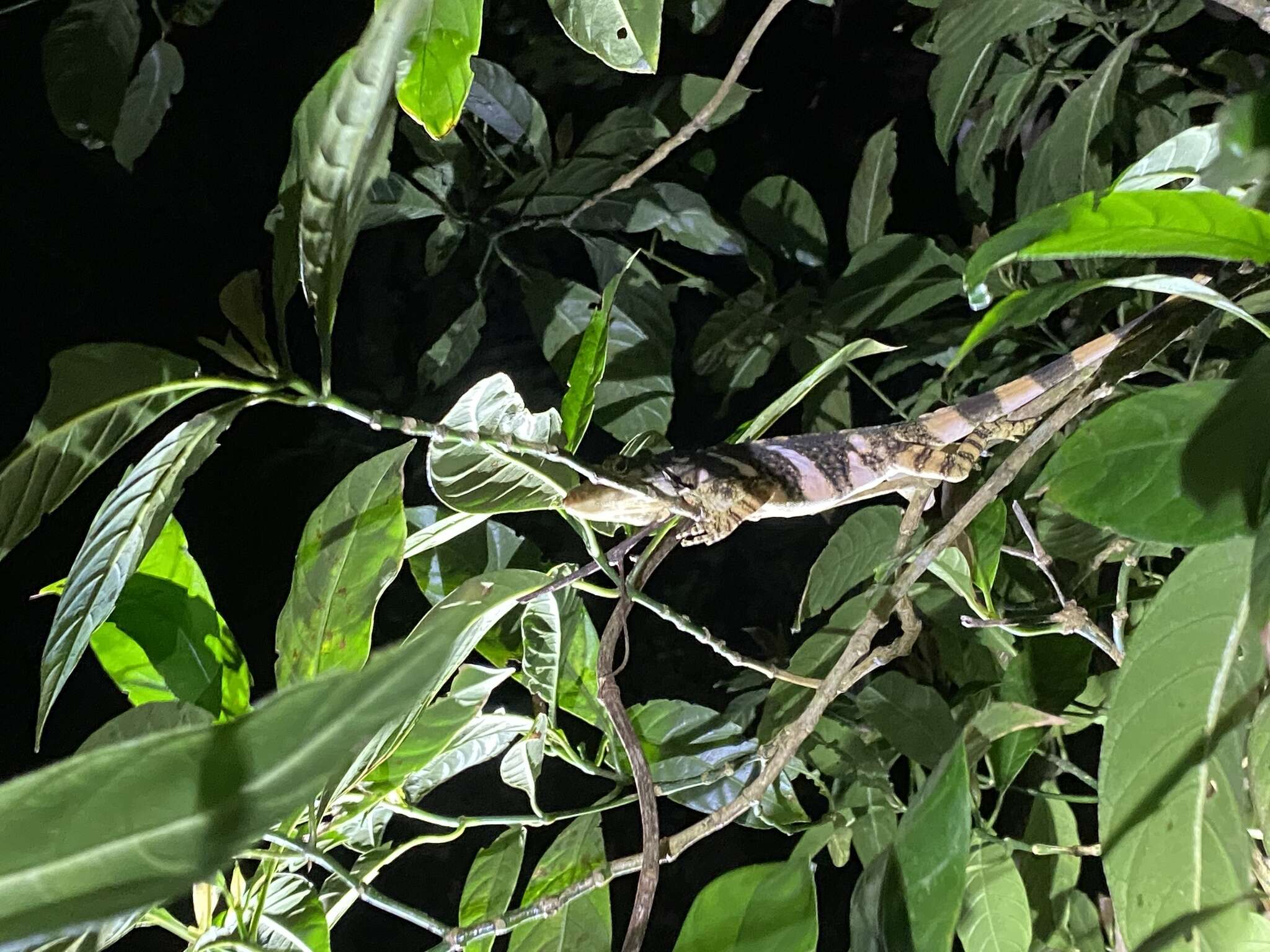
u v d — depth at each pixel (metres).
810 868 0.70
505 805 1.73
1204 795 0.62
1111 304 1.27
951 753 0.66
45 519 1.54
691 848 1.78
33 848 0.35
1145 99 1.29
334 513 0.80
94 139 1.19
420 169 1.38
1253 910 0.61
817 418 1.50
